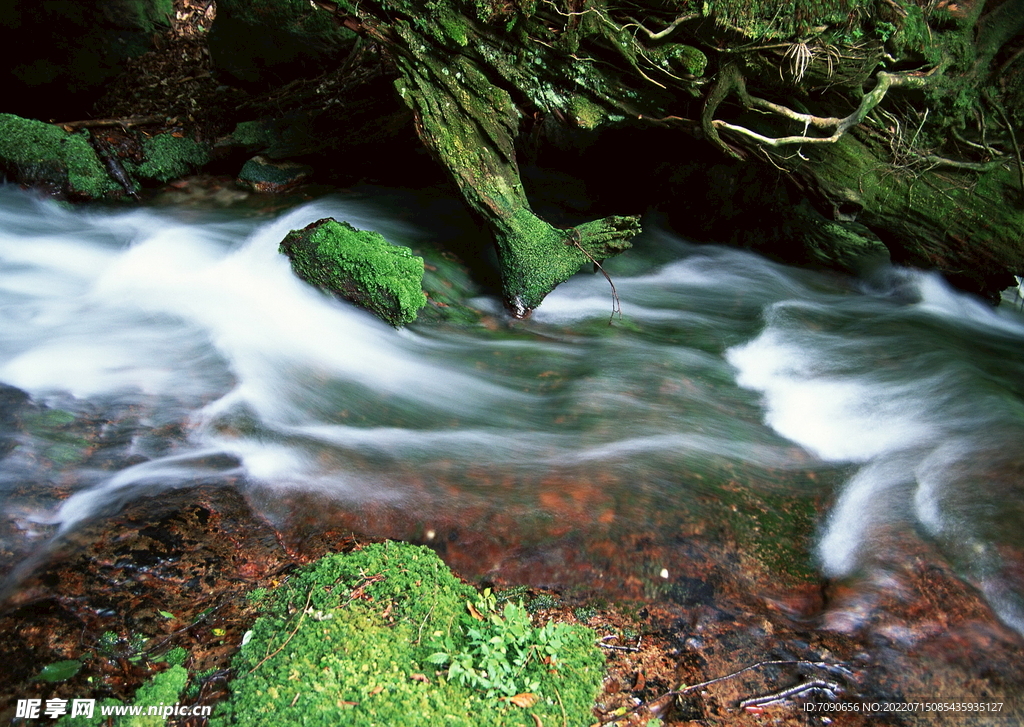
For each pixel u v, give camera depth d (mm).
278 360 5465
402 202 8094
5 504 3889
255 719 2744
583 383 5379
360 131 8711
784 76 5844
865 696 3182
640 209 8422
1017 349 6512
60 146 7906
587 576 3693
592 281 7172
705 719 3066
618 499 4121
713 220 8164
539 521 3934
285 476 4250
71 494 4020
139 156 8391
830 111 6152
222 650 3203
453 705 2900
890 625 3477
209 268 6824
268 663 3012
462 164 6184
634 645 3375
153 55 9750
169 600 3445
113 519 3865
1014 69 6031
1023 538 3891
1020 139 6273
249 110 9180
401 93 6168
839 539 4047
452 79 6078
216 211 7961
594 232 6391
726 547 3920
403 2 5855
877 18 5605
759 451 4781
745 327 6551
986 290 7156
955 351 6102
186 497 4055
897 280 7426
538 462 4496
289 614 3283
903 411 5242
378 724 2742
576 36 5738
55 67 9023
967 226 6602
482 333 6207
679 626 3486
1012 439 4730
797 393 5547
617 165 8703
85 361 5230
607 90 6094
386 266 5957
